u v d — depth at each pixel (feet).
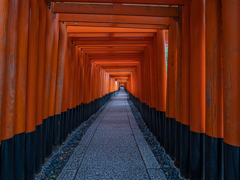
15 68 6.01
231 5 5.03
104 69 43.68
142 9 9.52
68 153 11.60
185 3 8.29
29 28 7.14
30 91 7.20
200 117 7.32
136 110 33.76
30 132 7.25
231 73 5.09
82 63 21.07
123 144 13.19
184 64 8.37
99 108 35.78
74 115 17.65
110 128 18.54
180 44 9.32
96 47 20.20
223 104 5.49
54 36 10.84
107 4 9.51
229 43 5.13
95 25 12.74
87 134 16.06
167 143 11.55
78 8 9.62
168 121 11.51
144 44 18.74
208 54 6.24
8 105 5.71
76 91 18.78
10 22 5.69
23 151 6.71
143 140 14.29
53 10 9.65
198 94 7.34
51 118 10.85
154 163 9.84
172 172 8.93
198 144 7.37
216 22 5.97
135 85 40.09
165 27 12.98
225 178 5.33
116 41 17.89
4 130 5.65
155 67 15.02
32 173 7.42
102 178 8.12
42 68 8.65
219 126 6.05
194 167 7.45
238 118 4.95
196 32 7.37
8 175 5.78
